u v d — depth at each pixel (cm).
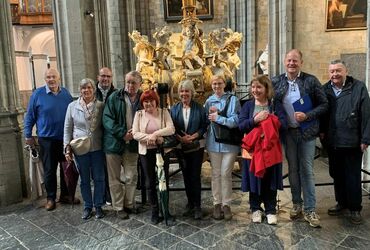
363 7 782
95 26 628
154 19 1324
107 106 408
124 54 1174
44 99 451
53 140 451
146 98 389
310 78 375
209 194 491
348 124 374
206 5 1320
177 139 395
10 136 482
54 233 387
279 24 807
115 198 418
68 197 475
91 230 391
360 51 798
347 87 378
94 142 415
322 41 801
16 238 379
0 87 480
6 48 486
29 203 484
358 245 336
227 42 641
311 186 380
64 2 607
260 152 363
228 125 383
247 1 1228
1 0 478
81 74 616
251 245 343
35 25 1922
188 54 623
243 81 1262
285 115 376
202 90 605
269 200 389
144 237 369
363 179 486
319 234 360
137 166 438
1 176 473
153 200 399
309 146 375
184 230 381
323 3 788
